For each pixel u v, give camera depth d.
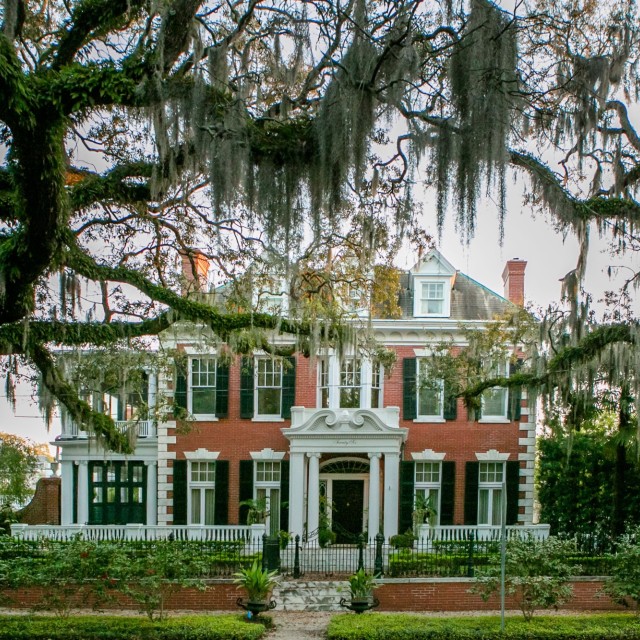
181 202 17.33
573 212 14.79
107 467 28.62
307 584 20.03
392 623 15.44
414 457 27.84
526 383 20.22
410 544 24.17
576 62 13.89
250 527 23.80
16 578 15.94
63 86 9.76
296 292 18.44
